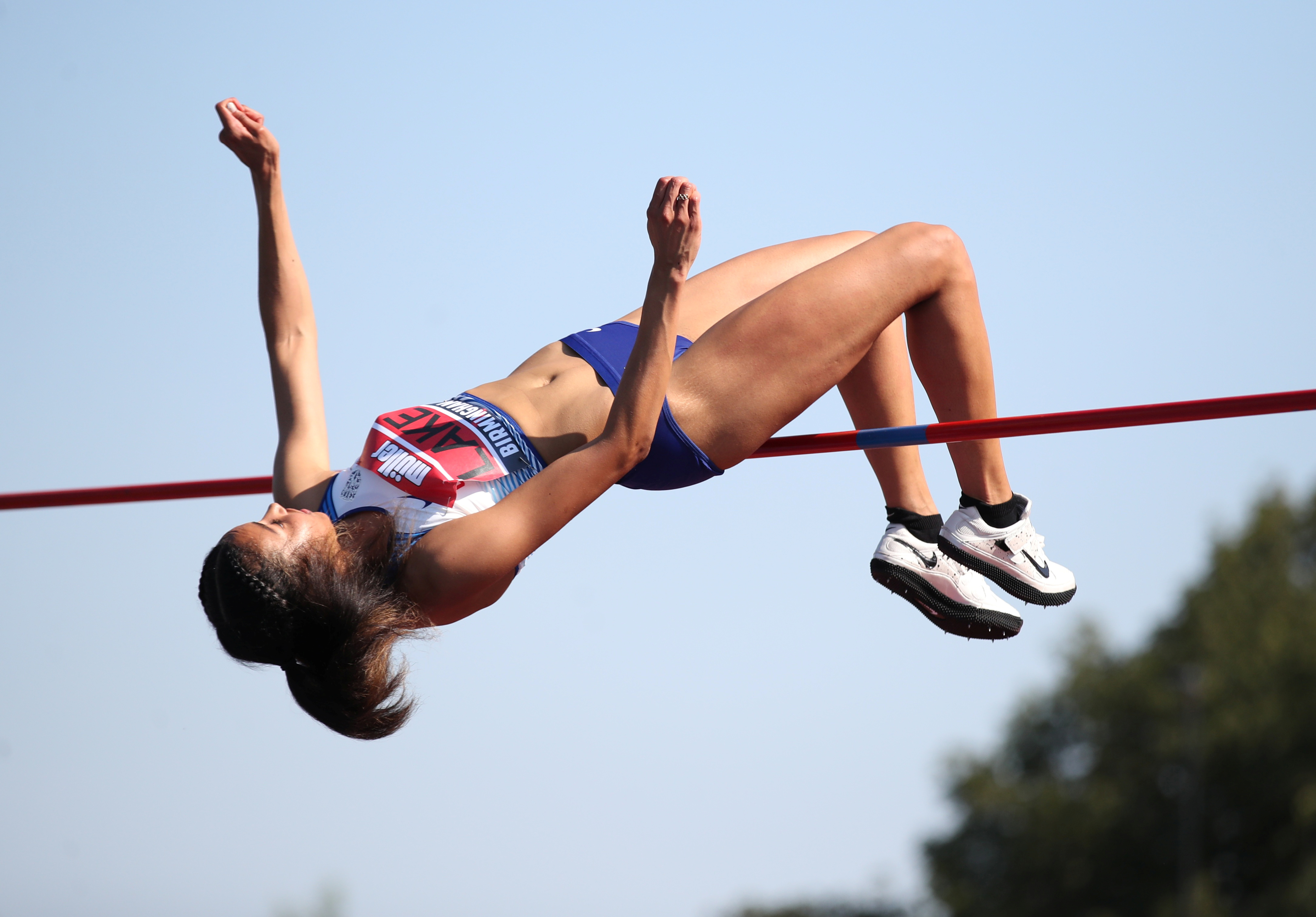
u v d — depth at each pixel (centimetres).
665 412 980
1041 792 10162
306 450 1060
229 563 920
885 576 1140
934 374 1059
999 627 1159
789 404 1003
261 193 1127
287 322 1123
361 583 931
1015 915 9969
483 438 985
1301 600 10069
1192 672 9769
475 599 994
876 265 1009
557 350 1069
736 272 1138
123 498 1484
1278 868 9206
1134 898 9656
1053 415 1030
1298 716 9338
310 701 962
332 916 8094
